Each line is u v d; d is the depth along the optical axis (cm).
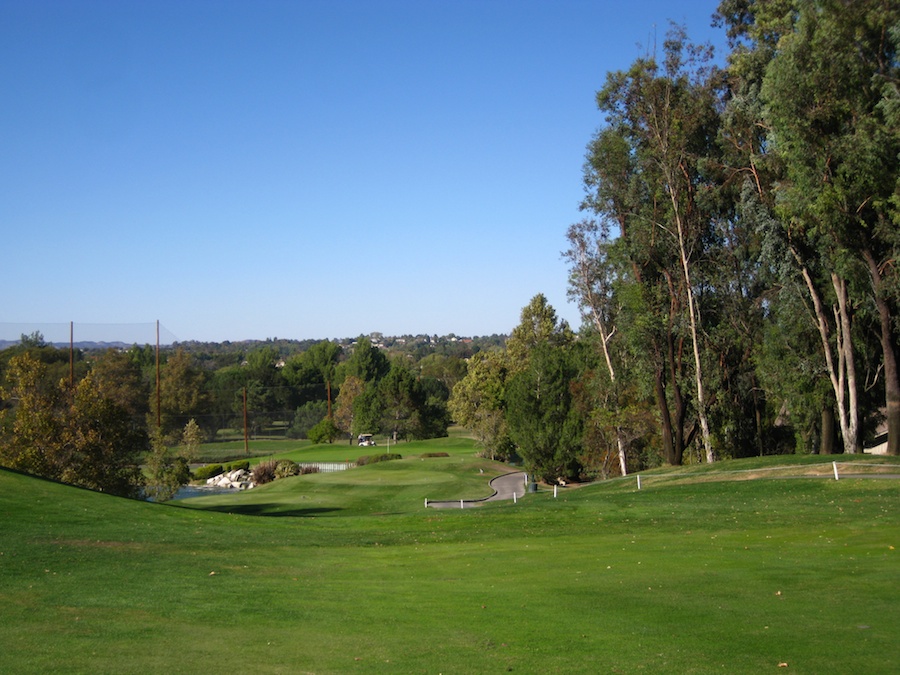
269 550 2173
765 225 4059
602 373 5850
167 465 5831
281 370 16000
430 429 11538
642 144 4878
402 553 2152
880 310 3609
